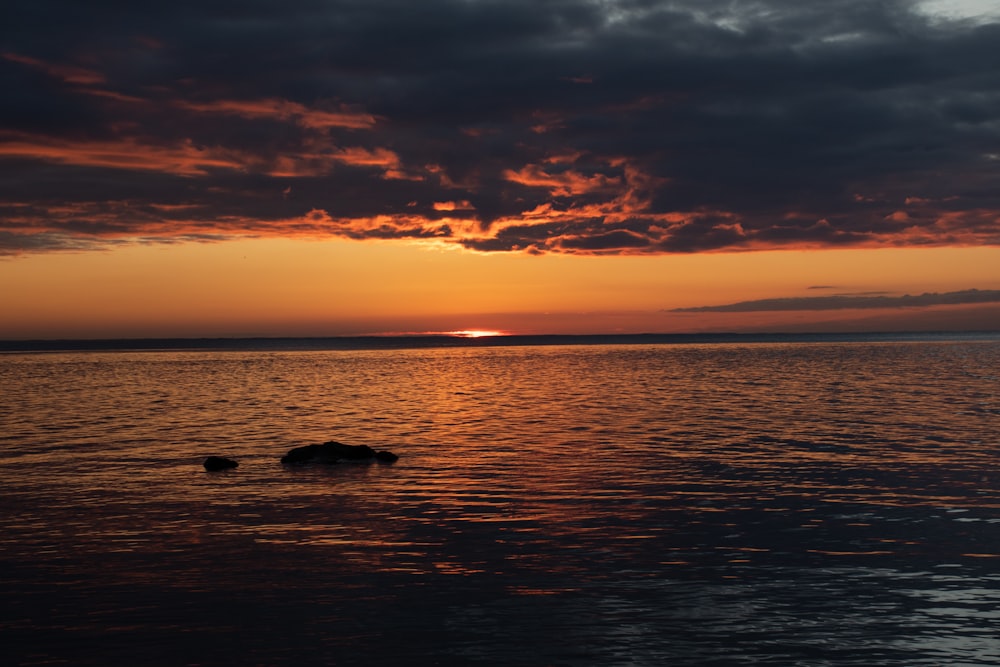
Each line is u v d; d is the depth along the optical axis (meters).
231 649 12.65
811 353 169.25
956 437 34.62
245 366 124.38
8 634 13.25
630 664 12.06
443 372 102.25
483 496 23.56
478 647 12.68
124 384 77.44
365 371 106.31
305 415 47.25
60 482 26.08
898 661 12.12
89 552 17.91
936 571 16.16
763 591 15.10
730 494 23.45
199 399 59.22
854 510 21.28
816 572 16.17
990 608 14.14
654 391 64.75
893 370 94.81
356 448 30.30
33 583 15.77
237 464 29.20
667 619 13.77
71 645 12.82
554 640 12.93
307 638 13.06
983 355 149.12
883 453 30.44
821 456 29.94
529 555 17.53
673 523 20.14
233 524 20.47
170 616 14.02
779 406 50.22
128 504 22.84
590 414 46.59
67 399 59.16
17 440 35.91
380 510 21.92
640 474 26.72
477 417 45.47
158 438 36.69
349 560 17.27
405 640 12.97
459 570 16.53
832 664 12.04
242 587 15.51
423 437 36.56
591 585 15.54
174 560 17.30
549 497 23.31
